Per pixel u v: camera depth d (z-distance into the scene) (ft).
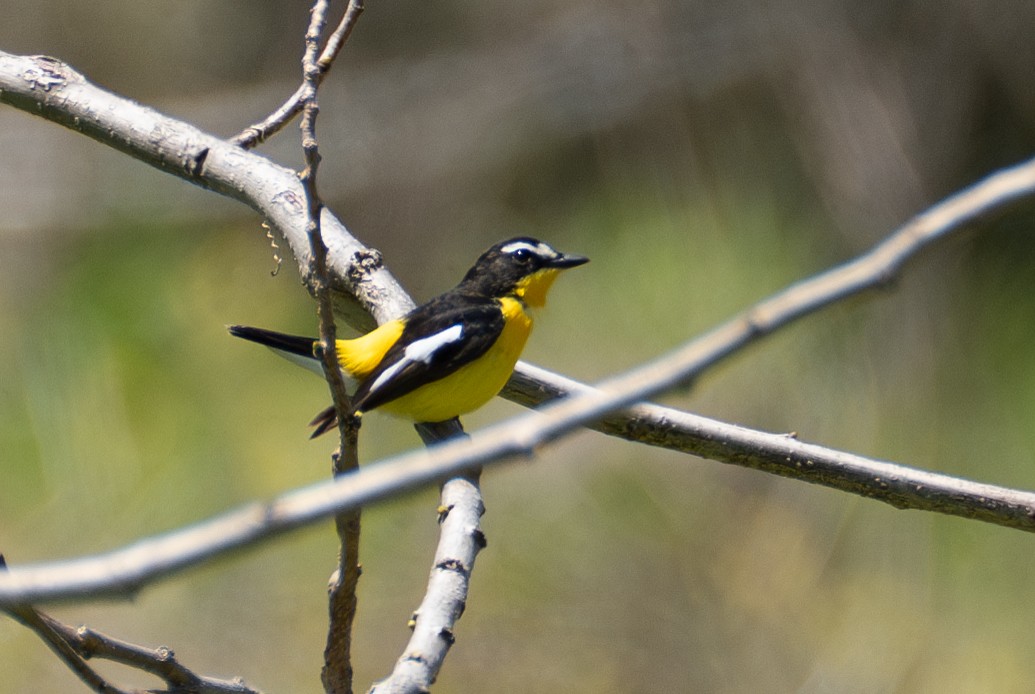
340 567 15.67
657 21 50.11
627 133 48.01
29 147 47.34
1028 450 36.78
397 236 53.88
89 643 15.51
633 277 39.42
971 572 35.60
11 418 33.94
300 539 37.04
